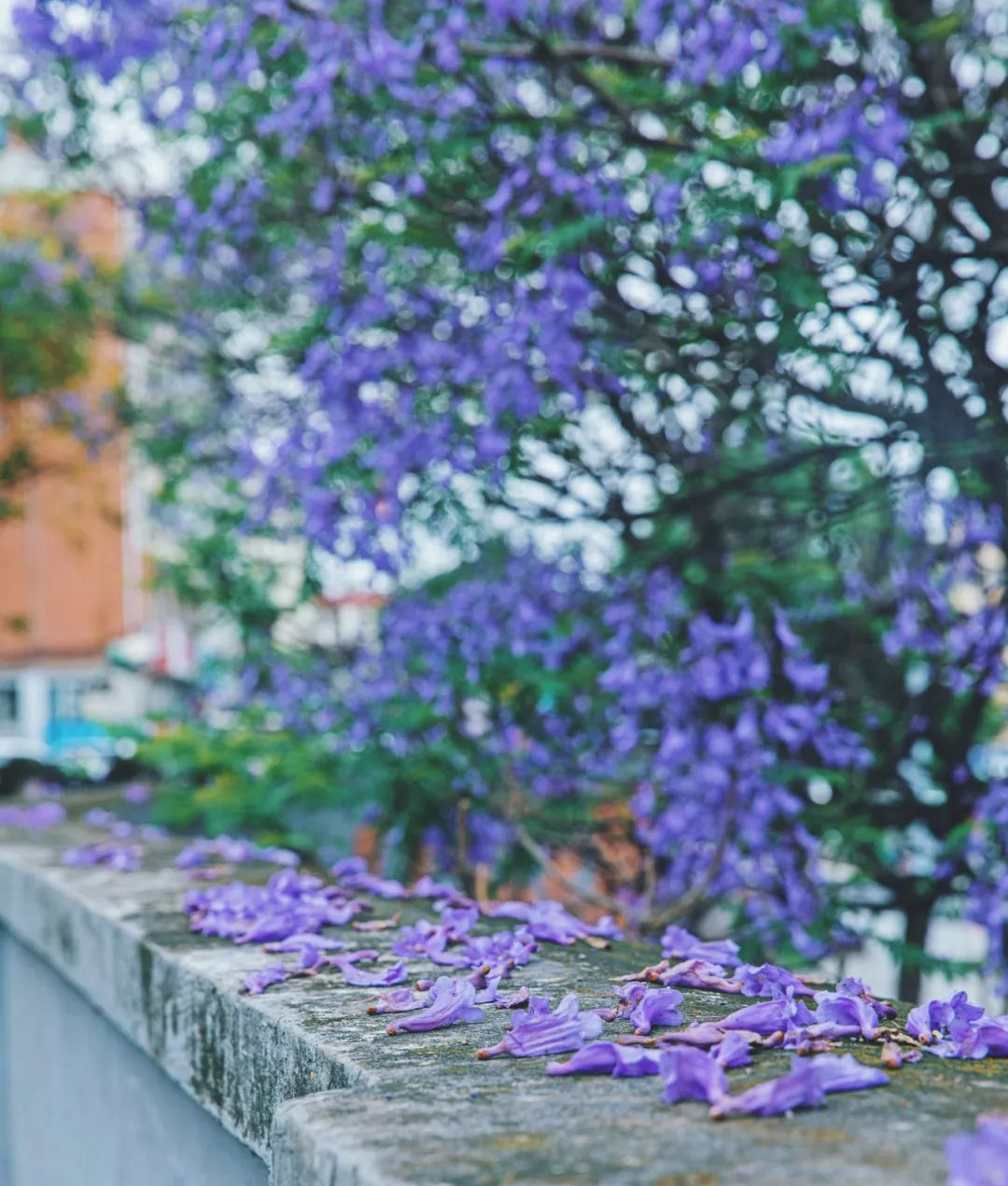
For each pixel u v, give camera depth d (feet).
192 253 13.46
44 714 65.77
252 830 16.67
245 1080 5.98
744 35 9.22
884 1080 4.33
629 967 6.76
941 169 11.04
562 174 9.89
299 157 12.00
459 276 11.96
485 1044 5.13
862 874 14.14
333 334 11.91
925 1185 3.39
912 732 14.43
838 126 8.81
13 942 13.16
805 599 14.20
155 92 11.81
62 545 65.57
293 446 12.60
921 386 11.11
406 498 12.43
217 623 20.13
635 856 14.82
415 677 14.55
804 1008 5.12
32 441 28.68
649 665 12.82
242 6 10.27
